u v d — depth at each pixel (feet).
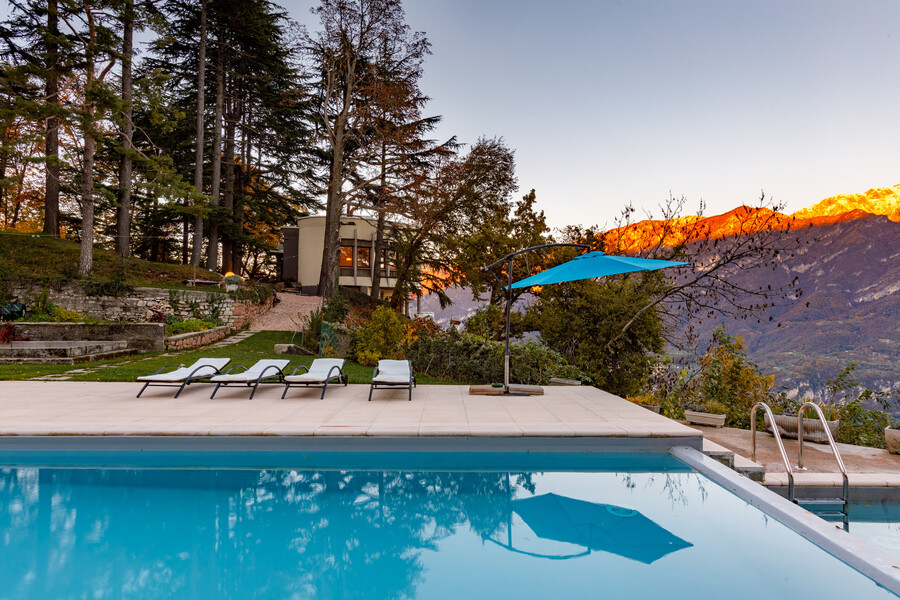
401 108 81.92
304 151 107.04
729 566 11.75
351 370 44.06
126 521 14.43
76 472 18.92
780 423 26.48
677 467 19.89
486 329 55.31
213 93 103.91
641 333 40.34
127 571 11.44
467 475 18.89
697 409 31.63
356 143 94.12
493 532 13.78
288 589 10.66
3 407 26.48
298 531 13.85
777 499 15.55
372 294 104.17
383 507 15.74
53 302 65.21
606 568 11.62
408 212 86.17
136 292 68.64
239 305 74.23
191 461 20.34
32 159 64.75
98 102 64.34
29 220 125.08
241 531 13.84
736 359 36.70
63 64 69.62
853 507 18.26
